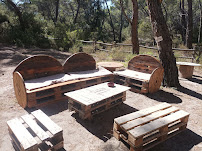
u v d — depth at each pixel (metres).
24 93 3.80
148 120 3.01
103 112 4.11
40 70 4.82
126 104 4.61
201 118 3.98
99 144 2.97
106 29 31.59
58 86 4.30
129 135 2.68
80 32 16.34
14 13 17.36
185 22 20.19
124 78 6.03
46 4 24.91
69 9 31.81
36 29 15.28
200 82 6.91
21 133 2.49
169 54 5.87
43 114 3.09
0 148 2.80
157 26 5.77
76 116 3.86
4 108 4.05
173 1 20.38
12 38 14.04
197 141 3.15
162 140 3.01
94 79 5.59
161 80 5.56
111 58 10.71
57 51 13.06
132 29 10.15
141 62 6.12
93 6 27.80
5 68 7.63
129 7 23.27
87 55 5.98
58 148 2.73
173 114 3.27
